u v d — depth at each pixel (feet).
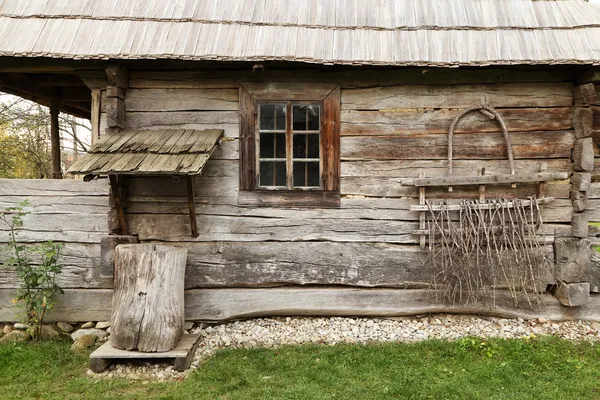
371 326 14.73
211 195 14.66
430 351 13.03
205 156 12.20
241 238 14.73
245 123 14.64
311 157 14.78
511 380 11.20
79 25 13.93
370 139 14.67
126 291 12.21
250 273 14.76
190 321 14.76
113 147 12.84
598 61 12.88
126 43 13.41
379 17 14.70
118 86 14.17
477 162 14.57
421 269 14.74
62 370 12.12
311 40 13.76
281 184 14.82
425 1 15.34
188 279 14.70
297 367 12.07
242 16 14.46
